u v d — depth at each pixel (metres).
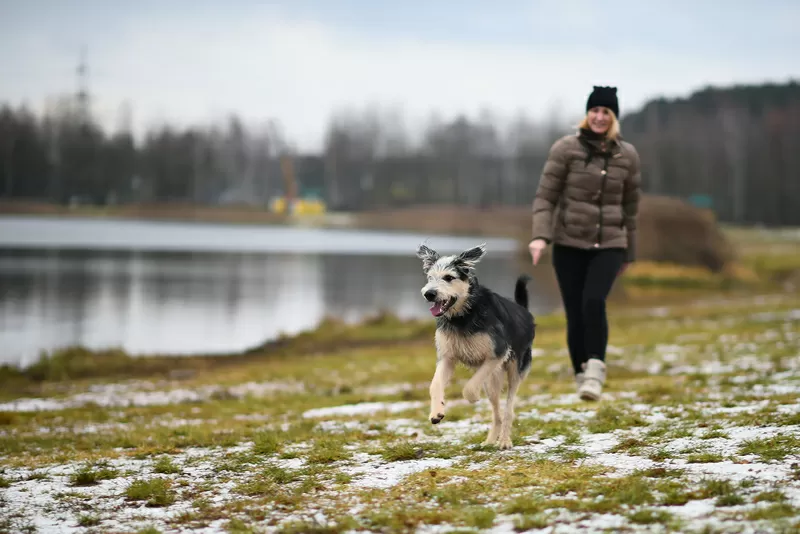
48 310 30.69
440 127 185.12
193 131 187.25
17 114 165.62
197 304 33.94
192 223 141.50
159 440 8.92
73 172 167.25
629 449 6.72
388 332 25.59
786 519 4.40
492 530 4.72
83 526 5.38
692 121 150.75
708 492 5.09
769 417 7.40
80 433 10.30
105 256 57.34
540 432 7.84
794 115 143.00
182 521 5.40
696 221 46.19
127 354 21.05
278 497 5.82
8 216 136.25
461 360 7.18
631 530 4.50
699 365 13.98
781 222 123.62
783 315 23.75
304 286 42.38
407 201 170.88
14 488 6.52
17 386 16.61
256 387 15.28
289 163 189.00
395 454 7.09
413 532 4.81
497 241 105.44
